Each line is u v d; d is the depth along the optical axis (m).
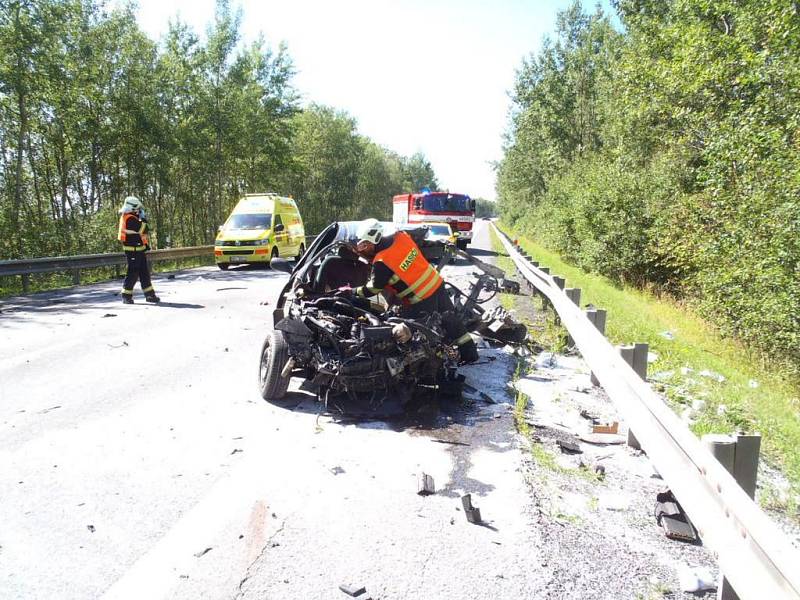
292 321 5.52
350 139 52.94
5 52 18.88
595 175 17.42
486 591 2.91
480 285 7.07
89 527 3.45
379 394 5.94
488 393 6.24
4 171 22.06
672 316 11.67
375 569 3.07
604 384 4.92
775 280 7.25
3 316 10.48
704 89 11.95
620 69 16.44
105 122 24.72
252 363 7.30
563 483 4.17
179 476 4.14
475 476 4.21
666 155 15.55
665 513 3.63
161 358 7.49
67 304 11.96
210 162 31.30
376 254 5.88
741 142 8.48
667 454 3.36
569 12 33.62
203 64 30.47
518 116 38.22
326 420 5.34
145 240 12.02
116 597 2.83
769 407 5.91
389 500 3.83
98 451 4.55
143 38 25.81
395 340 5.34
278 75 35.22
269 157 35.81
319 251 7.00
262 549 3.25
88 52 22.67
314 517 3.60
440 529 3.48
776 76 8.90
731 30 11.62
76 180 26.08
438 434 5.03
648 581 3.04
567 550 3.30
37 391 6.07
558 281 9.92
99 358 7.46
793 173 7.30
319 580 2.97
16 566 3.06
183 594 2.86
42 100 20.67
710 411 5.68
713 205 9.84
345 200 53.16
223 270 19.73
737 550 2.34
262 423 5.23
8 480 4.04
